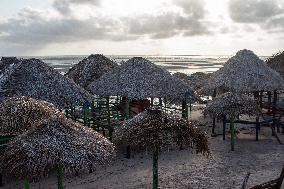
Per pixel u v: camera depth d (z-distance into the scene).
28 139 8.07
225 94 18.17
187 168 14.86
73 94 15.28
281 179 10.77
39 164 7.56
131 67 19.12
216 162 15.61
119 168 14.78
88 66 24.09
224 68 21.70
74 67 25.56
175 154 16.61
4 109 10.37
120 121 18.77
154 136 9.12
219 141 18.91
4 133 9.94
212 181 13.45
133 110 21.97
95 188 12.80
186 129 9.48
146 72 18.86
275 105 21.80
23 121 10.02
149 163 15.38
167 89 18.44
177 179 13.68
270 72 21.27
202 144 9.83
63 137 8.19
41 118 10.17
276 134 19.58
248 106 17.31
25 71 15.27
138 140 9.26
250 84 20.25
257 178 13.70
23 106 10.44
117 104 23.45
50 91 14.88
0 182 12.84
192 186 13.01
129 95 17.86
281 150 17.31
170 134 9.28
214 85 20.97
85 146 8.22
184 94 18.95
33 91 14.66
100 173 14.22
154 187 10.12
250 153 16.88
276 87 20.59
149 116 9.77
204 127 22.02
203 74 35.34
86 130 9.05
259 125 19.67
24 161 7.61
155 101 33.84
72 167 7.73
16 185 12.92
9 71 15.51
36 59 15.97
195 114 26.80
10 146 8.19
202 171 14.52
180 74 33.56
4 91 14.49
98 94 18.91
